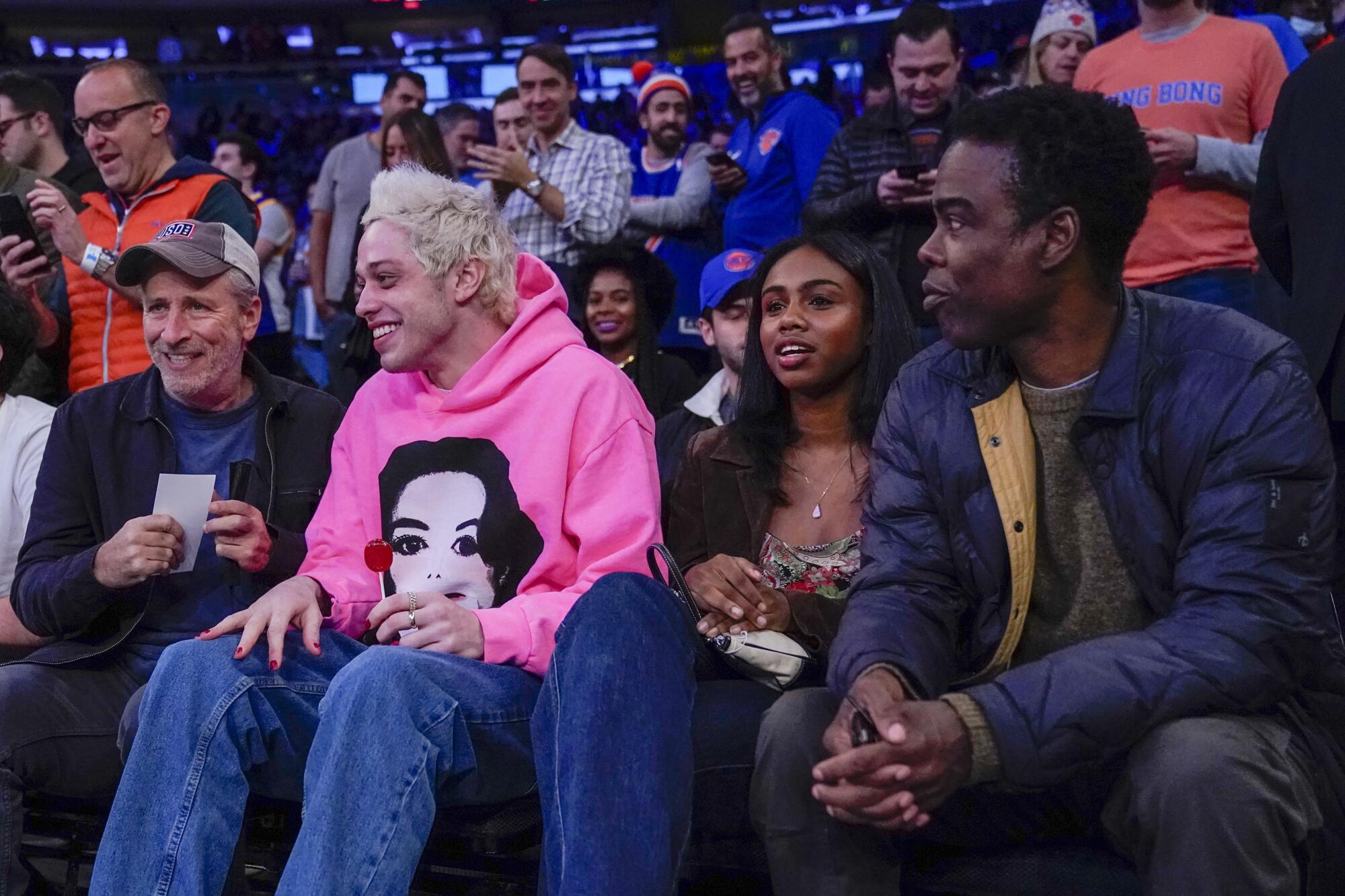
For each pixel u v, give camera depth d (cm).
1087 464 165
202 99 1830
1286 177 272
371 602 214
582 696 165
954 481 174
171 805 183
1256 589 150
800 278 212
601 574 201
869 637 164
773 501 213
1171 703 147
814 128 408
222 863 184
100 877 181
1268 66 339
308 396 257
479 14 1861
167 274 243
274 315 537
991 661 173
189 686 187
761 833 162
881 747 146
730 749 179
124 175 347
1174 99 342
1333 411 258
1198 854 141
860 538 205
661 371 354
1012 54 822
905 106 366
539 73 417
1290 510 152
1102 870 163
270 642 189
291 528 247
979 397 173
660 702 167
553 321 223
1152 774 144
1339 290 258
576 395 213
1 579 269
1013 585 169
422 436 219
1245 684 148
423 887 209
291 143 1669
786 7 1612
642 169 491
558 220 411
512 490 211
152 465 246
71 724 226
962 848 172
